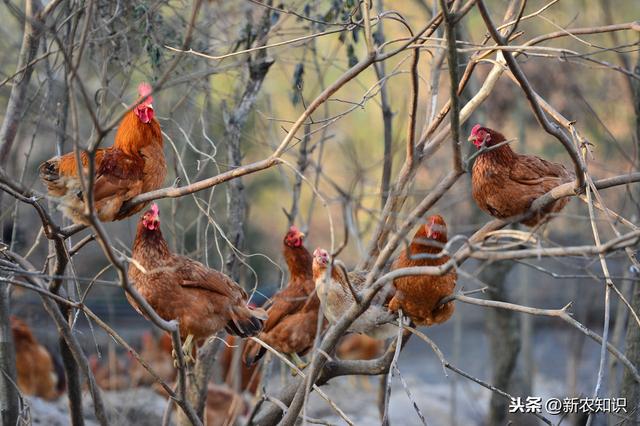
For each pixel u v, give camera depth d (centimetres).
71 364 769
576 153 634
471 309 2353
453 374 1540
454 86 579
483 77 1633
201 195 1220
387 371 791
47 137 1362
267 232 2141
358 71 621
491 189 803
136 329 1864
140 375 1509
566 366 2033
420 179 1447
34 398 1324
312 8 978
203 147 1002
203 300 764
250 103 940
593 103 1669
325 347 626
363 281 831
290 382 880
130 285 554
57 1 738
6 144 749
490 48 598
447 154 1460
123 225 1739
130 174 739
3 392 814
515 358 1368
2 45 1059
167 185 1271
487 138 805
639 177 658
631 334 875
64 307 749
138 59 940
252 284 1756
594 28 633
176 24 995
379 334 859
